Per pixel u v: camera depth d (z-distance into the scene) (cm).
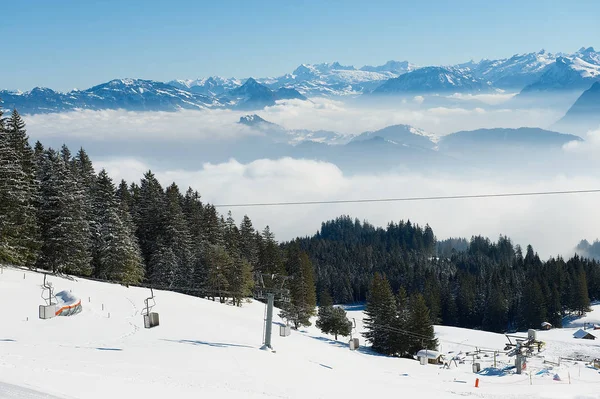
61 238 7725
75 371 2855
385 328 9800
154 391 2645
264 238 14025
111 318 5981
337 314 10656
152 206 10550
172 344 4725
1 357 3025
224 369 3784
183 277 10038
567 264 19650
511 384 6003
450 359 9206
